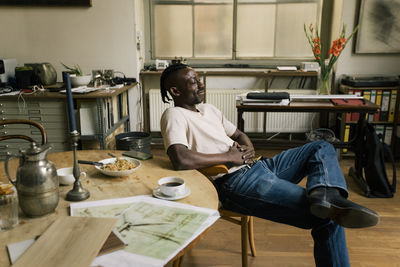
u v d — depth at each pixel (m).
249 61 4.28
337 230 1.35
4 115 3.08
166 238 0.91
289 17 4.13
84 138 3.07
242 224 1.69
